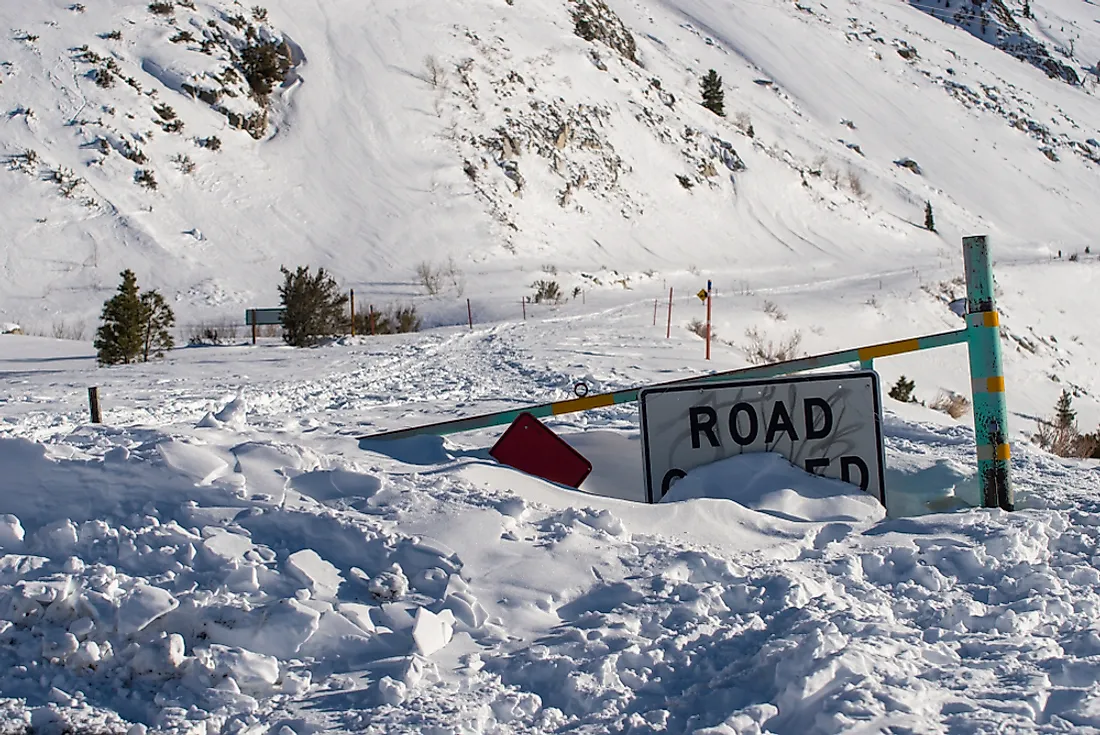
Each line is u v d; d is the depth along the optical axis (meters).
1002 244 82.81
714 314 39.16
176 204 49.19
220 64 57.72
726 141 78.00
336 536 4.79
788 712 3.38
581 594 4.59
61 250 43.75
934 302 48.69
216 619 4.10
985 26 158.25
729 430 6.71
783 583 4.62
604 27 87.31
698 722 3.40
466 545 4.80
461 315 41.31
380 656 4.04
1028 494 6.98
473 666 3.94
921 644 3.93
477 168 59.62
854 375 6.70
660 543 5.16
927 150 102.50
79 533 4.80
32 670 3.93
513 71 69.38
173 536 4.73
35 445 5.32
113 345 23.95
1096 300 57.72
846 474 6.65
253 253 47.97
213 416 7.26
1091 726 3.18
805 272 61.50
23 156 47.19
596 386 15.54
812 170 82.81
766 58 110.75
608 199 65.44
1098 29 185.00
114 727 3.57
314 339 29.72
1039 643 3.97
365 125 59.69
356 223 52.53
